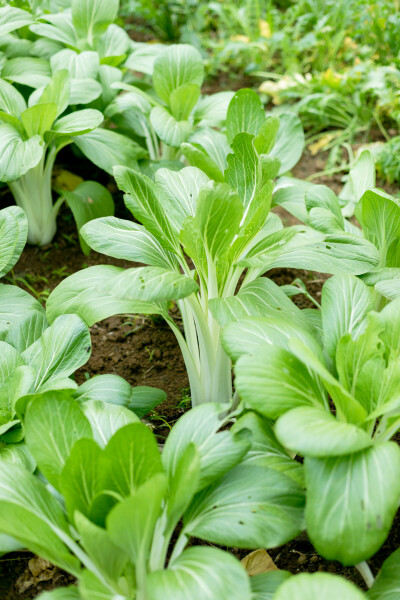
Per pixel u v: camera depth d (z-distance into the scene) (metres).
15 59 1.53
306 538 1.09
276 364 1.00
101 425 1.04
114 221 1.18
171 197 1.20
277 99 1.94
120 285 1.05
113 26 1.64
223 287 1.17
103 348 1.35
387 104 1.76
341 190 1.63
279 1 2.46
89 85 1.45
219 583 0.91
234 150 1.20
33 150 1.33
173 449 1.01
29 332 1.21
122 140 1.47
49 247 1.53
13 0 1.63
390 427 1.03
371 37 1.92
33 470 1.06
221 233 1.10
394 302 1.06
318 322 1.20
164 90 1.48
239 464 1.01
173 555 0.99
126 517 0.91
